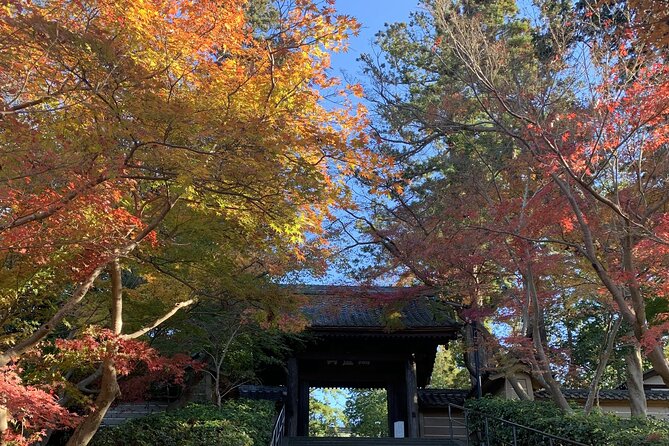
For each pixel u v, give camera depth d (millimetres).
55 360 7910
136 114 6344
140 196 8406
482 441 13352
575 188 9734
